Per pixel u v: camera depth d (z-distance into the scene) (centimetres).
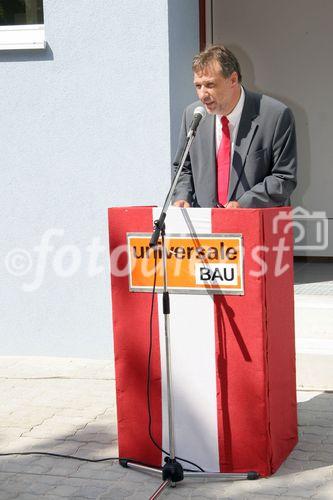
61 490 331
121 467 355
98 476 345
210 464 343
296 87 828
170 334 340
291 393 366
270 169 362
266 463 335
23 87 514
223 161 364
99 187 512
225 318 331
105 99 505
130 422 355
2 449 378
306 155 834
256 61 832
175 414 345
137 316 346
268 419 334
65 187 517
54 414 424
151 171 504
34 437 392
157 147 502
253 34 828
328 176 831
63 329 528
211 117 364
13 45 510
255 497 319
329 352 468
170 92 498
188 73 550
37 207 522
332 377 461
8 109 518
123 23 498
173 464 333
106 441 385
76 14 503
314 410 423
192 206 377
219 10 831
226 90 342
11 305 533
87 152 511
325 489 325
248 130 357
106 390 462
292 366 368
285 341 357
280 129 355
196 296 334
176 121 514
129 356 350
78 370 501
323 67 820
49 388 468
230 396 336
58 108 512
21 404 441
